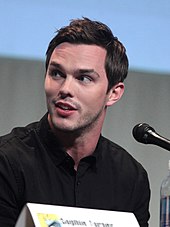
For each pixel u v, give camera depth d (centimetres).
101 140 450
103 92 389
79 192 414
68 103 373
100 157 432
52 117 379
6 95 729
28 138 422
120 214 295
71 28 388
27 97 736
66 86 371
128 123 766
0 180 393
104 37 394
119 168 444
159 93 769
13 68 727
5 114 729
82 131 399
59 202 404
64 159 411
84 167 420
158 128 775
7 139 420
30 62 729
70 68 374
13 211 391
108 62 393
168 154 773
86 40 383
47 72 386
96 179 427
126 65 415
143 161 768
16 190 395
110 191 430
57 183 409
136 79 758
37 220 272
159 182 767
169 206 347
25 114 735
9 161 400
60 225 276
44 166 411
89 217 286
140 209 448
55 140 411
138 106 768
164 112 777
